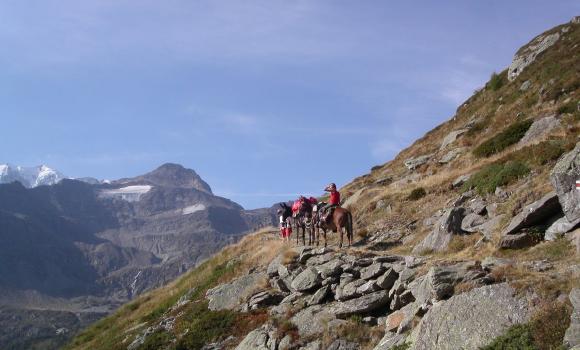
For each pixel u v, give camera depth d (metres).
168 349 25.39
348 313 19.92
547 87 43.62
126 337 31.23
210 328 25.36
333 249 24.97
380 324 18.98
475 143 44.00
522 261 17.52
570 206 18.38
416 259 19.83
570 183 18.52
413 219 31.33
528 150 28.23
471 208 25.45
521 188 24.34
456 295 14.82
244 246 40.25
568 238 18.06
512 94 50.06
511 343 12.73
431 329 14.50
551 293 13.40
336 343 19.14
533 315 13.10
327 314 20.77
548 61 49.97
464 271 16.27
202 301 28.77
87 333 41.06
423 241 24.80
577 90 39.00
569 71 43.50
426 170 43.75
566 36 54.09
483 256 20.05
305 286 22.91
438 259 20.12
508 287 14.09
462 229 24.16
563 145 26.53
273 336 21.23
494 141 37.94
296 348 20.02
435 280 16.08
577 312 12.38
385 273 20.05
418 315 16.62
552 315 12.74
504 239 19.78
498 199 24.98
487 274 16.06
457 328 13.98
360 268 21.89
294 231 41.06
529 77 50.69
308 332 20.47
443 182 34.72
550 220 19.78
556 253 17.55
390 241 29.17
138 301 42.56
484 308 13.95
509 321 13.33
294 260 25.66
